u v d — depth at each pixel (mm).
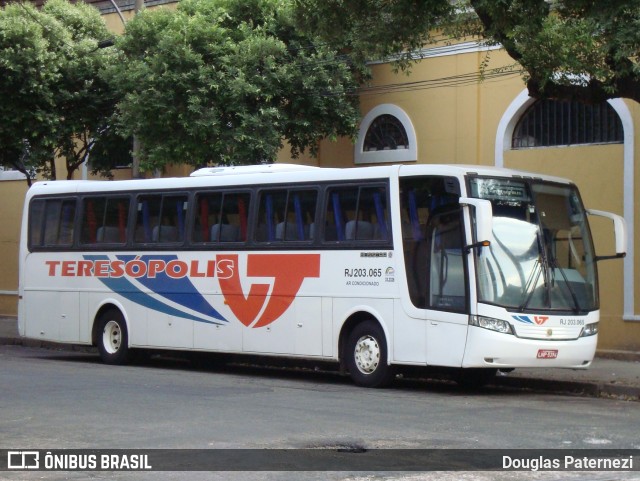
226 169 17703
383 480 8055
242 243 16922
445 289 14211
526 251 14227
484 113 20438
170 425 10797
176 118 20703
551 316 14070
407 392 14688
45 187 20438
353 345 15359
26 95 22609
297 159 23750
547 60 14305
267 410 12047
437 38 21125
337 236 15609
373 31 16484
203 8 21609
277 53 20859
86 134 24891
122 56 22203
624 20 13562
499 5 14297
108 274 19031
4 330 26688
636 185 18188
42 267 20219
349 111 21641
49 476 8273
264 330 16469
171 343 17906
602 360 18297
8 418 11297
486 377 16359
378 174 15164
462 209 14102
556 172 19344
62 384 14906
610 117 18781
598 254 18688
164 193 18250
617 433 10578
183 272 17750
